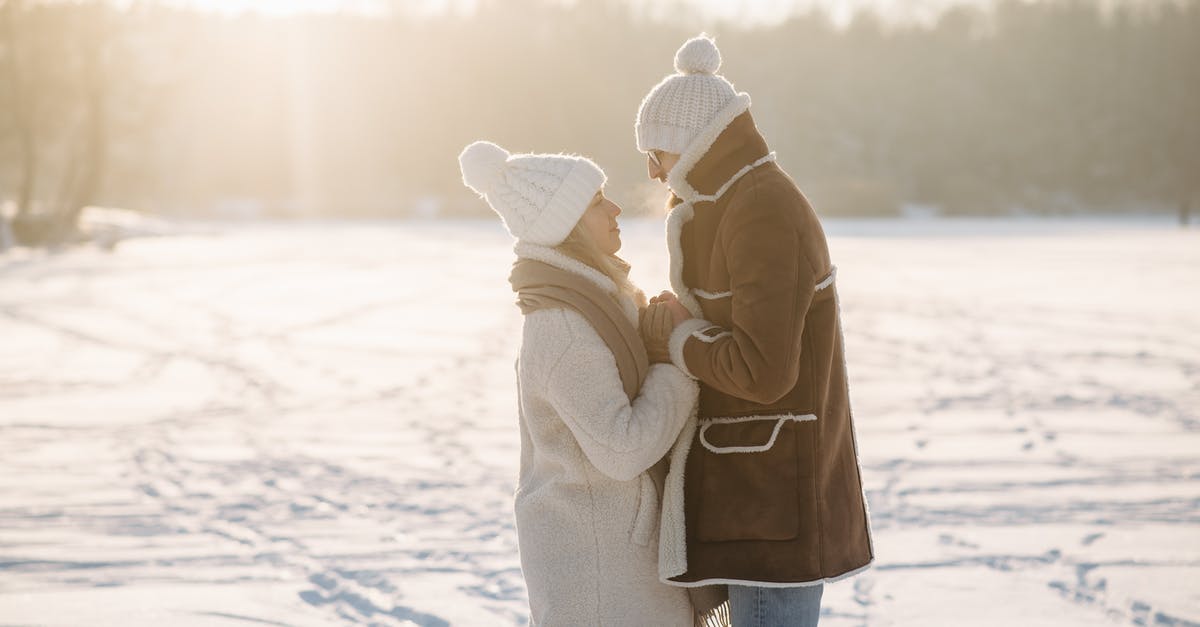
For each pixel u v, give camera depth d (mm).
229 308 14406
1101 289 16500
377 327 12469
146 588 4027
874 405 7734
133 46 35875
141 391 8477
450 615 3744
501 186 2424
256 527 4848
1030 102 86062
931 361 9805
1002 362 9719
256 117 74375
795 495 2312
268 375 9227
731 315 2350
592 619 2422
